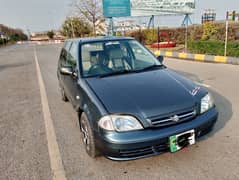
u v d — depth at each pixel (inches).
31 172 109.7
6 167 114.4
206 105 111.8
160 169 106.0
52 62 561.6
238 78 271.1
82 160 117.0
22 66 511.2
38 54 849.5
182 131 99.2
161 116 97.8
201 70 337.1
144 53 158.9
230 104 182.5
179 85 117.4
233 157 111.7
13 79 352.2
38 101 225.5
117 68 139.4
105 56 145.9
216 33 728.3
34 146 134.2
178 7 937.5
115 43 156.4
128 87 113.6
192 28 879.1
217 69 338.3
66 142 137.4
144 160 113.1
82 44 153.6
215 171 102.3
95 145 107.3
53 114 186.4
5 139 144.6
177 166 107.3
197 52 545.6
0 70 465.1
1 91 275.4
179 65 401.1
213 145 123.0
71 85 151.2
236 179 96.7
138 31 1023.0
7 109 205.0
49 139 142.2
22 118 180.5
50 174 107.6
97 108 102.8
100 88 115.0
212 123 112.0
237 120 151.9
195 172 102.4
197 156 114.0
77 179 103.0
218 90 223.6
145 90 110.3
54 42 2218.3
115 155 98.5
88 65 139.7
